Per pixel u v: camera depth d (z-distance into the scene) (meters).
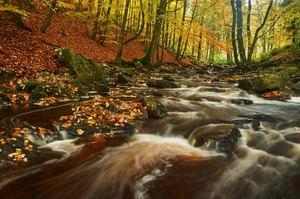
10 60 9.49
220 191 3.79
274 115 7.65
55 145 5.12
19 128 5.21
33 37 12.83
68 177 4.04
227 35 34.41
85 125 5.80
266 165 4.61
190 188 3.85
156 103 7.23
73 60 10.63
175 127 6.31
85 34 20.12
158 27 18.42
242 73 18.50
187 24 19.75
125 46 23.66
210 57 47.47
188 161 4.73
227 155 4.96
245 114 7.67
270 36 24.70
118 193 3.68
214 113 7.67
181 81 14.20
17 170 4.05
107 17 18.44
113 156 4.83
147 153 5.04
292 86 11.57
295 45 20.00
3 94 7.43
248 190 3.83
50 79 8.75
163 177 4.14
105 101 7.31
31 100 7.65
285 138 5.76
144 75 15.27
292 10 18.52
